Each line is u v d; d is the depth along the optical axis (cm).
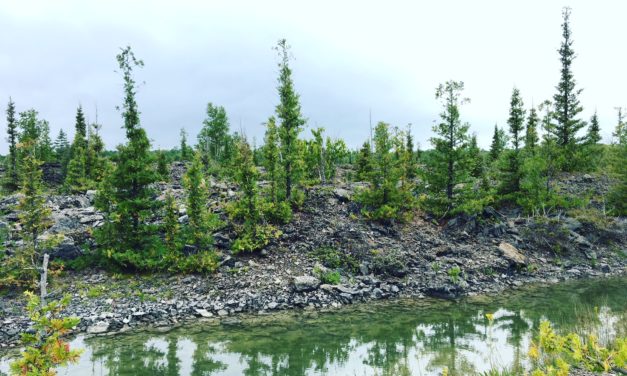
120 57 2434
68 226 2650
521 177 3703
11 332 1614
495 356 1331
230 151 6775
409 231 3005
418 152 6012
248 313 1945
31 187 2059
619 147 4206
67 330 754
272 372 1262
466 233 3038
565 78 5059
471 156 3472
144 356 1400
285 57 3166
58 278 2141
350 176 4744
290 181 3198
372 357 1381
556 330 1513
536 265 2811
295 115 3158
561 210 3516
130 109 2477
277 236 2620
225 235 2636
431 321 1808
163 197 3350
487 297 2238
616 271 2839
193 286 2155
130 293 2050
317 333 1659
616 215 3634
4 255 2134
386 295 2245
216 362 1350
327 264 2467
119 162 2447
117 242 2367
